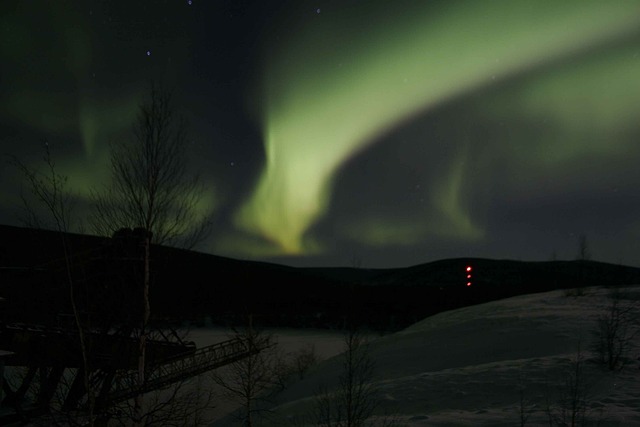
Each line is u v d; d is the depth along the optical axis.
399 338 30.25
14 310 10.95
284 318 75.06
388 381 17.05
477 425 10.75
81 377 11.50
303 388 21.47
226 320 68.38
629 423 9.90
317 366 26.78
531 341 21.50
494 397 13.52
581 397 12.43
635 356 16.28
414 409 13.43
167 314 9.66
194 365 18.02
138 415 9.30
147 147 9.27
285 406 18.28
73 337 10.72
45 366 13.00
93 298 9.72
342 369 22.30
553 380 14.34
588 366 15.52
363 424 12.07
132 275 9.38
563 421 10.37
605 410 11.00
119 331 9.46
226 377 23.61
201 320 63.94
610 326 19.00
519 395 13.39
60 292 10.20
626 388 13.12
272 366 27.47
